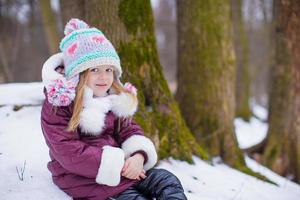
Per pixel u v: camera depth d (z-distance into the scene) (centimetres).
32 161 249
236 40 955
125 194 205
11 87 381
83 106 208
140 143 221
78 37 211
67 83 200
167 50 2231
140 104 315
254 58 1580
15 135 283
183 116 442
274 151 494
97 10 313
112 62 213
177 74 459
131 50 320
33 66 1469
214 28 429
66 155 196
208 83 429
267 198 312
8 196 210
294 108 478
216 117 428
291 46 467
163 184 210
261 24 1484
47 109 201
